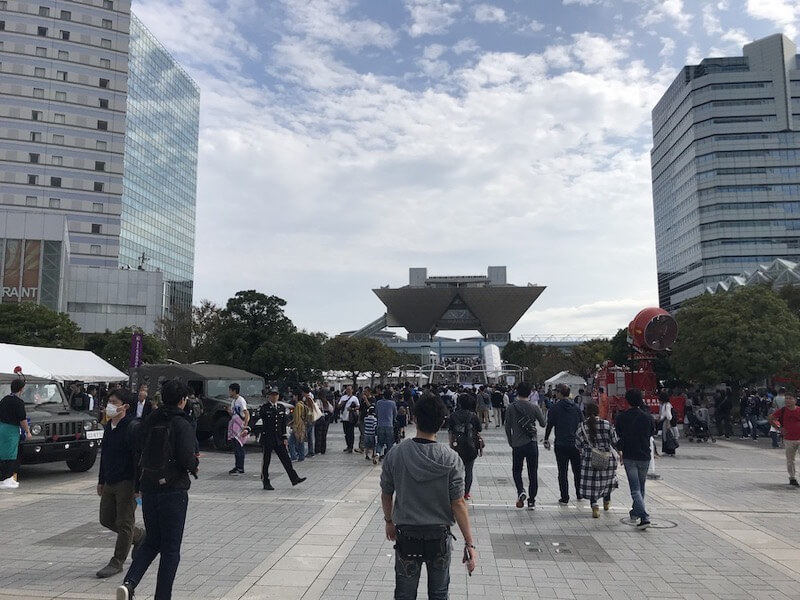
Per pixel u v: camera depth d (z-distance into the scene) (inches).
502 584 214.5
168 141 4320.9
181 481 180.9
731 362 868.6
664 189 4899.1
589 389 1015.0
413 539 133.0
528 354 3095.5
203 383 687.1
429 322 4916.3
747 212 4008.4
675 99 4623.5
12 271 2103.8
